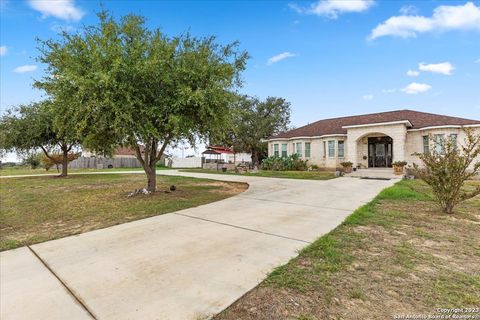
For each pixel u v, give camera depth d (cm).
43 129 1633
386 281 300
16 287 304
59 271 347
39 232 544
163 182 1459
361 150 2156
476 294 269
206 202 833
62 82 749
